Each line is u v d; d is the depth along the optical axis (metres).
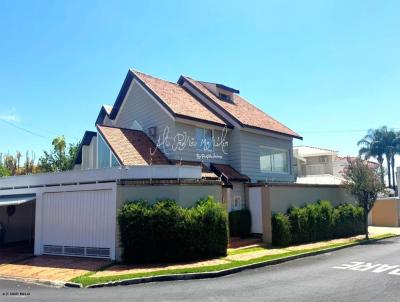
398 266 14.05
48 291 11.15
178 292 10.47
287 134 28.09
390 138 57.22
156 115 22.91
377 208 35.94
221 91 28.38
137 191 15.65
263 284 11.25
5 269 15.10
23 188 18.84
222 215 16.33
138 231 14.81
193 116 22.00
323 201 23.66
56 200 17.48
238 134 24.66
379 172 25.19
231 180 21.94
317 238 22.19
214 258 15.77
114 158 20.30
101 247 15.80
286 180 28.33
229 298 9.58
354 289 10.31
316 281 11.51
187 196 16.22
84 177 16.70
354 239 23.06
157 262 15.03
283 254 16.80
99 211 16.11
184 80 27.95
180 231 15.08
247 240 20.16
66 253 16.80
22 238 23.83
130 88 25.05
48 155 40.03
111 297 10.05
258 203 21.17
